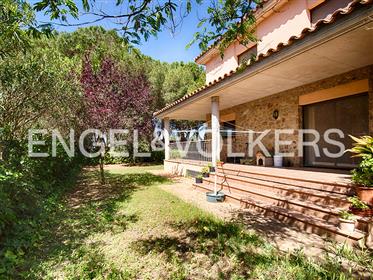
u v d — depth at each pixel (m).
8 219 3.51
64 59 7.23
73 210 5.73
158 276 2.88
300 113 7.08
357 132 5.76
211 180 7.80
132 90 11.45
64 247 3.65
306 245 3.46
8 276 2.81
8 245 3.30
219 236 3.90
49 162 6.84
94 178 11.13
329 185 4.58
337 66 5.25
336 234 3.52
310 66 5.20
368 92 5.34
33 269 3.00
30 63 5.83
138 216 5.16
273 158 7.89
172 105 10.66
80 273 2.95
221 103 9.39
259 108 8.67
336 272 2.69
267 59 4.85
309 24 6.90
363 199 3.56
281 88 7.18
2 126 5.67
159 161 20.64
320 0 6.58
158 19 2.68
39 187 5.66
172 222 4.71
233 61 10.34
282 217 4.52
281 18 7.84
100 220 4.92
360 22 3.17
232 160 10.30
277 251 3.32
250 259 3.13
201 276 2.85
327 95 6.16
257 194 5.68
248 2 2.89
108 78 9.23
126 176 11.77
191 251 3.48
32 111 6.49
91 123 8.94
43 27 2.47
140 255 3.40
